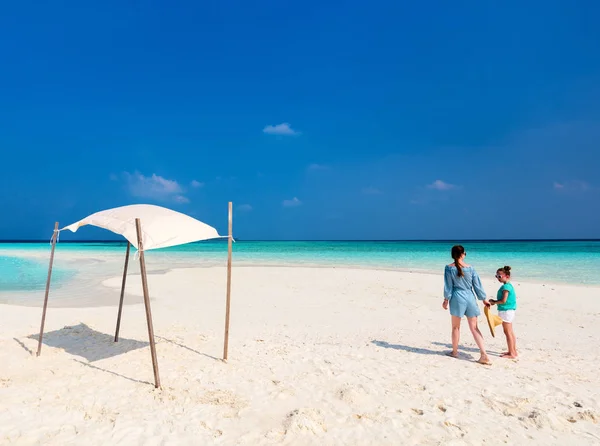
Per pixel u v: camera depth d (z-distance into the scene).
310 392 5.06
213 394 4.92
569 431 4.11
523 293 14.73
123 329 8.53
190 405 4.58
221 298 13.94
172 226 5.70
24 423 4.05
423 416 4.39
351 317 10.93
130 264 28.03
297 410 4.43
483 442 3.86
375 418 4.32
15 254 43.25
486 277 19.77
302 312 11.55
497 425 4.21
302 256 37.81
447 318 10.96
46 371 5.69
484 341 8.41
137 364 6.06
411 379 5.63
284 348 7.19
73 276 20.86
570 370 6.21
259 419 4.28
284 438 3.86
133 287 16.55
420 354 7.12
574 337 8.84
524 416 4.43
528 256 36.22
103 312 11.13
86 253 43.91
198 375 5.61
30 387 5.06
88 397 4.75
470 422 4.27
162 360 6.28
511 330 6.91
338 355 6.80
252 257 36.41
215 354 6.68
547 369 6.25
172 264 28.03
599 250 49.97
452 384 5.45
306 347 7.33
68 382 5.26
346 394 4.92
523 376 5.85
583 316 11.11
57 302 13.13
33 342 7.27
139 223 5.05
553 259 31.81
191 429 4.00
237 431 4.00
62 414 4.28
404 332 9.22
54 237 6.70
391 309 12.12
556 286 16.39
